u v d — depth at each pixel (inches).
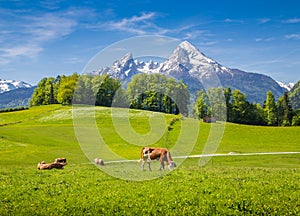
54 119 3014.3
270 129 3063.5
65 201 578.2
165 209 530.0
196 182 727.7
